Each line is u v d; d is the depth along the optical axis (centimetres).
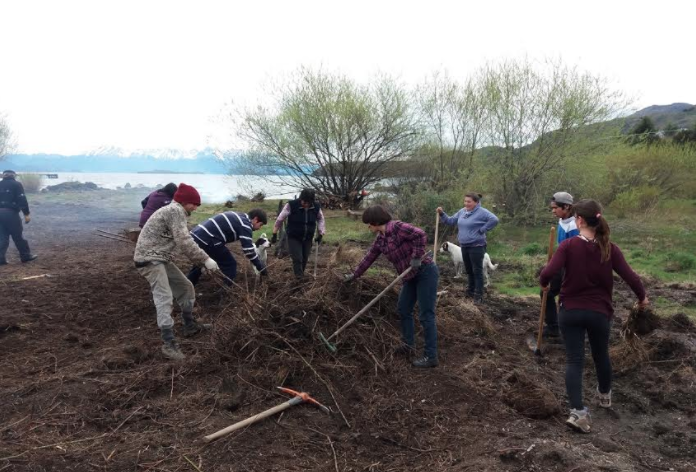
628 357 517
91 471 316
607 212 1814
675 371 490
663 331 566
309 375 445
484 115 1569
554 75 1484
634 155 1917
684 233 1387
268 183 2059
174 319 597
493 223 701
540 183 1551
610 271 382
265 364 455
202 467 325
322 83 1819
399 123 1789
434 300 488
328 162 1911
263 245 725
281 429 372
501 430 386
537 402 414
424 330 488
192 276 632
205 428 368
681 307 724
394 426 389
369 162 1908
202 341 523
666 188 1962
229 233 606
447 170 1630
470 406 420
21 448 337
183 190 495
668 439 385
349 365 466
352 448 358
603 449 364
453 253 898
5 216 925
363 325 522
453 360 520
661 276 927
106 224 1603
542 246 1220
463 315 626
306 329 491
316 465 335
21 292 722
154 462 328
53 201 2448
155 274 488
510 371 495
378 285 592
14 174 942
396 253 485
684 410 432
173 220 488
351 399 424
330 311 517
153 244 491
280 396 417
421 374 471
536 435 378
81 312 630
